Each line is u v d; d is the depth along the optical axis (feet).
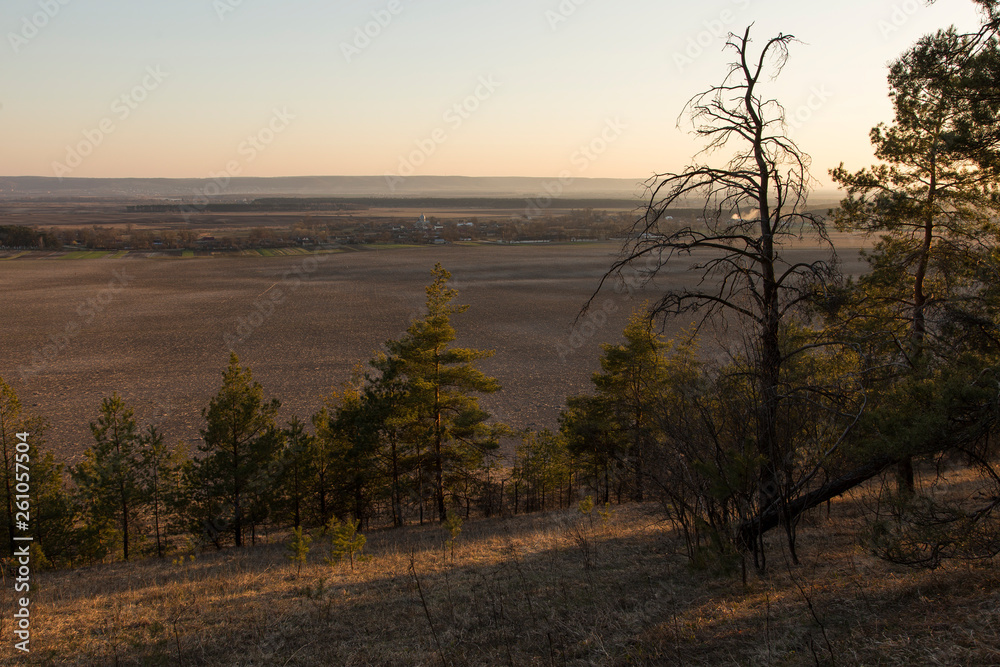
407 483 73.56
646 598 29.43
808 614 24.47
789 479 31.50
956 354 29.60
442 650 24.62
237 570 47.88
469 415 72.90
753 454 28.84
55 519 63.72
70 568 61.77
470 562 41.68
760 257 31.09
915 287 48.85
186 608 32.55
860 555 32.12
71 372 170.81
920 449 24.04
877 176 48.60
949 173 45.42
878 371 31.65
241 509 68.80
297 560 45.01
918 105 43.62
